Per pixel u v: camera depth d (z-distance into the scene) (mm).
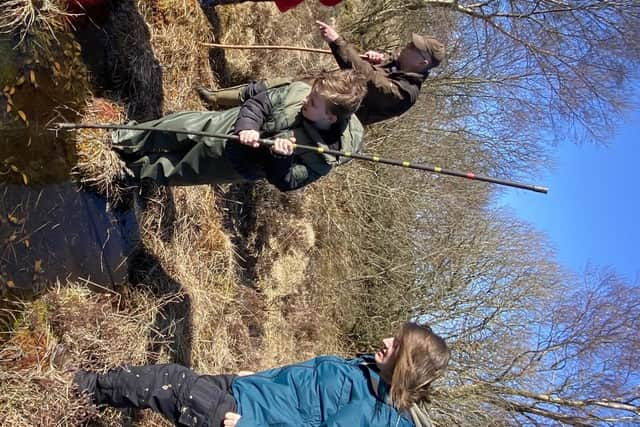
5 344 3066
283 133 3461
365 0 9953
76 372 3293
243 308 6039
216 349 5172
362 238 9773
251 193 6535
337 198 9203
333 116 3344
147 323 3965
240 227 6348
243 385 3166
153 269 4230
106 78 3838
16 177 3064
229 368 5410
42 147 3229
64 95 3422
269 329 6758
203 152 3514
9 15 3043
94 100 3662
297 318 7672
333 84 3275
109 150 3576
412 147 9914
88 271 3602
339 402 2979
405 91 4508
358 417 2869
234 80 5773
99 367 3391
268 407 3051
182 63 4758
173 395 3178
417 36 4465
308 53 7500
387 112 4602
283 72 6668
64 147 3363
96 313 3496
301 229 7617
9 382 3049
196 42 5020
